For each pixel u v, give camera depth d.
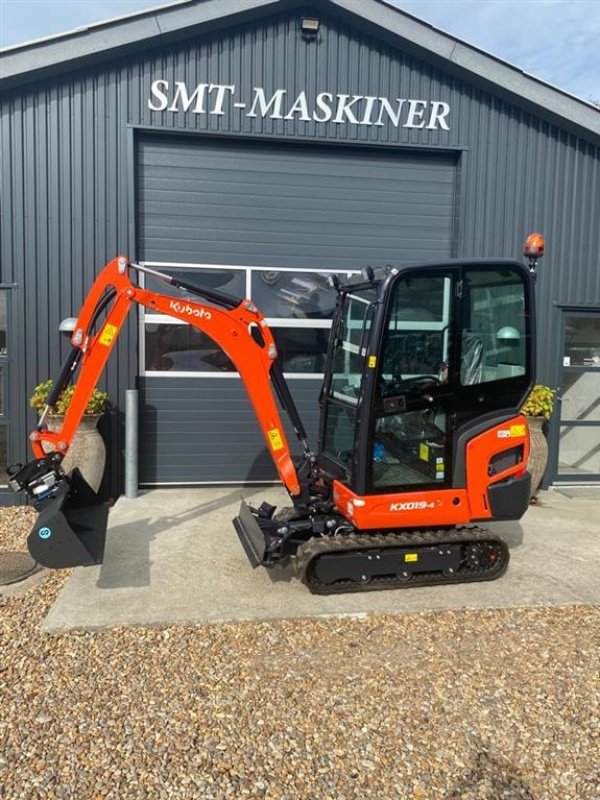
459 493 4.40
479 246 7.21
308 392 7.20
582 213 7.41
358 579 4.30
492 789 2.55
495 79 6.95
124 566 4.73
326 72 6.79
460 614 4.07
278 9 6.57
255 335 4.90
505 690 3.23
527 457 4.62
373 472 4.26
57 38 6.14
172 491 6.89
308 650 3.59
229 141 6.86
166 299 4.34
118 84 6.45
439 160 7.25
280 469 4.59
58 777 2.56
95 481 6.11
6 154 6.34
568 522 6.12
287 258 7.08
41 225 6.44
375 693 3.19
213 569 4.69
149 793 2.49
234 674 3.33
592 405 7.68
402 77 6.92
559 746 2.81
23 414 6.50
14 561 4.88
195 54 6.55
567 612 4.12
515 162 7.23
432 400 4.31
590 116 7.14
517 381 4.52
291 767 2.65
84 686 3.21
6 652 3.54
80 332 4.27
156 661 3.45
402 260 7.27
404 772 2.63
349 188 7.12
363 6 6.63
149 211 6.80
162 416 6.96
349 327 4.79
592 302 7.53
